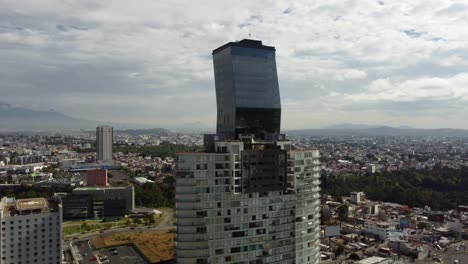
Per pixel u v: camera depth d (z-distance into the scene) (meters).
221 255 198.25
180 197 195.00
